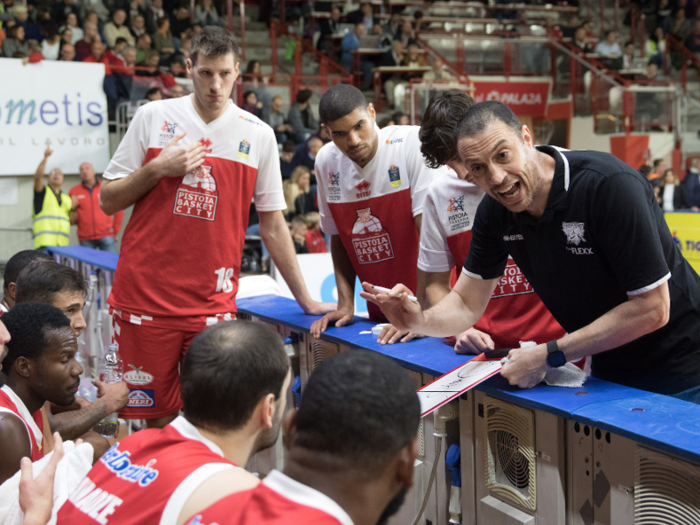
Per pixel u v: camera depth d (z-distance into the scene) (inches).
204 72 82.1
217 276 89.0
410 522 70.1
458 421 63.9
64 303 80.7
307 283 194.4
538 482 55.0
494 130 53.1
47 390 64.0
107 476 40.4
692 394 62.2
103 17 384.8
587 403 52.1
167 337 87.4
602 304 60.3
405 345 76.5
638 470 46.8
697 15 559.2
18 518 51.9
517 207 56.4
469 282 68.5
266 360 42.4
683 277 61.6
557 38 507.8
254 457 96.0
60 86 329.7
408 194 90.0
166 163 82.3
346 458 30.4
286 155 336.2
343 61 450.9
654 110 442.9
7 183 326.6
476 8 531.2
